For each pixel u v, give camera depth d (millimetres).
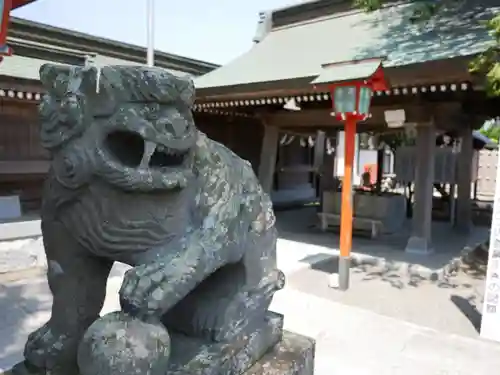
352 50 7734
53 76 1376
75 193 1423
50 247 1626
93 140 1334
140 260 1472
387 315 4605
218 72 8750
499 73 3885
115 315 1378
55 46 10180
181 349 1734
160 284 1357
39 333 1734
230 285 1857
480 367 3469
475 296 5293
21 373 1689
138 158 1434
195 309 1849
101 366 1258
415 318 4539
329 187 11555
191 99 1373
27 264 5926
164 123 1308
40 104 1415
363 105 4805
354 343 3850
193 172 1536
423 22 7605
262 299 1959
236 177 1733
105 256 1519
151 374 1296
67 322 1664
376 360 3535
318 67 7453
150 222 1424
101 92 1299
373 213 9148
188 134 1372
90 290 1689
